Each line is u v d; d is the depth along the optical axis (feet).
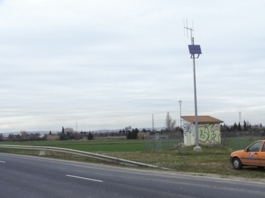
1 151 122.93
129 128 378.32
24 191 38.40
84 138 326.85
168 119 295.07
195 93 93.61
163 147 122.31
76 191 37.83
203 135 109.91
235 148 104.99
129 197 34.09
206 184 42.06
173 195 34.86
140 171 57.00
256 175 50.44
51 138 332.60
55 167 63.57
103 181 45.11
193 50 92.89
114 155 87.61
